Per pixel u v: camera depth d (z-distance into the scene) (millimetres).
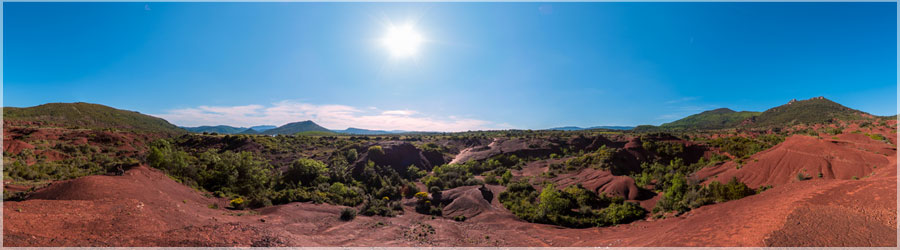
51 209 19828
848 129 112750
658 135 106750
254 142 96875
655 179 67375
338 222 34312
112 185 30641
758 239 17219
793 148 60906
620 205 44594
